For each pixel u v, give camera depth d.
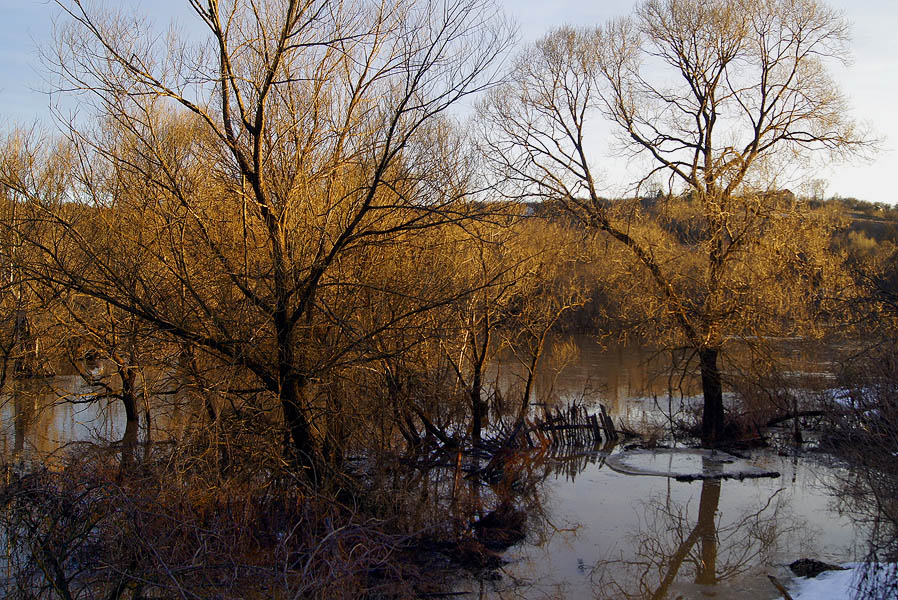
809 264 17.94
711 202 17.48
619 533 12.01
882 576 9.30
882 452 11.27
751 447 18.61
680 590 9.59
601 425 20.20
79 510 9.45
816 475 15.79
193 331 10.38
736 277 18.02
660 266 18.75
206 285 10.89
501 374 27.88
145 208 11.20
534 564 10.58
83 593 8.50
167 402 13.30
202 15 10.21
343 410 11.83
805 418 19.89
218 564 8.06
